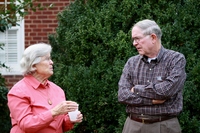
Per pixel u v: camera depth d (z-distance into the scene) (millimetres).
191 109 7559
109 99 7824
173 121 6008
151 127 5977
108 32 8242
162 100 5883
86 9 8891
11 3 9141
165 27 7777
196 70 7477
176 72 5902
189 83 7418
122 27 8297
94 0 8820
